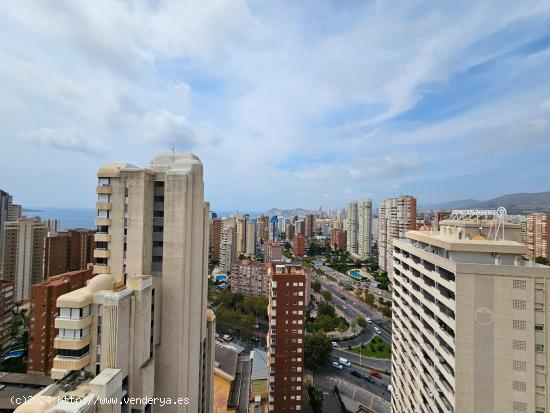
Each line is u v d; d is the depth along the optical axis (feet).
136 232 130.52
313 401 274.16
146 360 120.47
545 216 530.27
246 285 578.66
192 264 142.20
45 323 295.69
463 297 116.47
